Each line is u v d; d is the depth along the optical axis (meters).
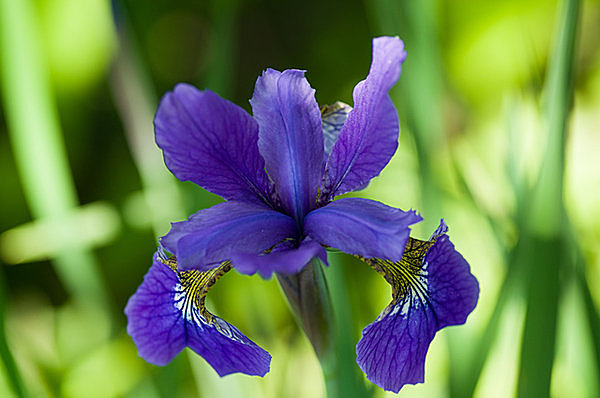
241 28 0.69
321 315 0.33
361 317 0.54
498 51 0.62
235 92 0.68
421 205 0.40
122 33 0.43
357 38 0.67
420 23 0.41
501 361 0.43
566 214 0.37
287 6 0.69
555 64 0.35
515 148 0.40
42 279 0.65
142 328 0.31
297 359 0.51
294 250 0.32
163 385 0.41
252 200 0.33
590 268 0.45
